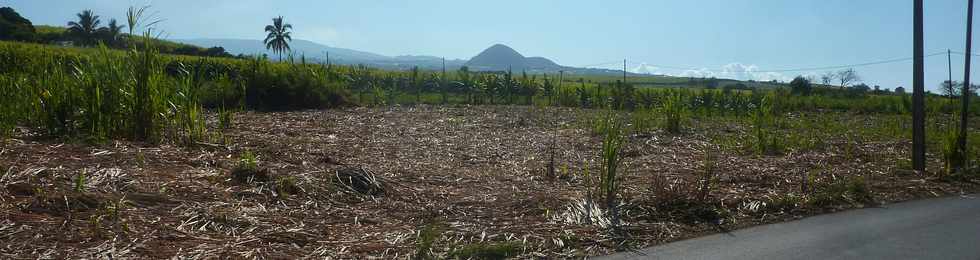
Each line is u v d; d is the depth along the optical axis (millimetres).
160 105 8523
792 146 12734
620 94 25531
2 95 8289
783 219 6715
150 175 6480
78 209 5242
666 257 5188
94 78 8344
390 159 9453
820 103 30625
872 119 23609
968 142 13734
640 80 64625
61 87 8281
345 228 5660
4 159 6344
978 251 5406
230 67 21953
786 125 18578
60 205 5242
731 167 9945
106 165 6668
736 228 6258
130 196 5676
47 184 5676
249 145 9188
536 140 12852
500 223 6105
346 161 8820
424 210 6430
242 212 5719
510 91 26172
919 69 10336
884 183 8930
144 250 4605
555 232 5785
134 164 6887
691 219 6523
